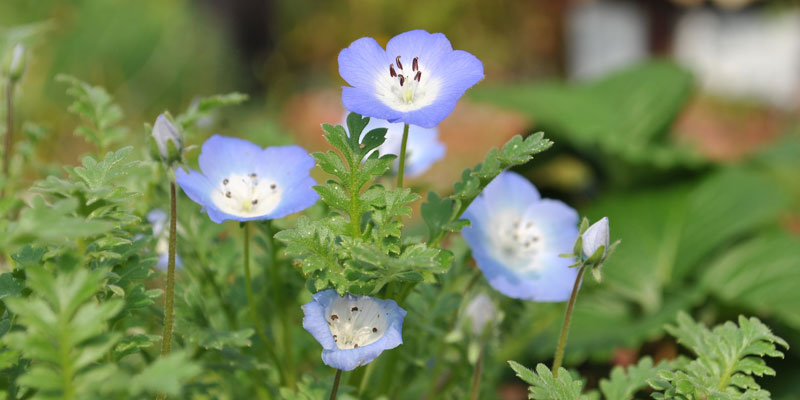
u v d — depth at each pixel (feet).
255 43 6.17
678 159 2.25
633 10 6.11
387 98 0.99
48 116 2.49
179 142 0.93
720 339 1.03
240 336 1.00
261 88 5.82
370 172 0.97
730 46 6.16
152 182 1.11
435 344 1.14
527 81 6.06
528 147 0.97
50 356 0.84
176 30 3.64
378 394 1.07
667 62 2.93
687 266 2.02
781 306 1.81
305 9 6.26
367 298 0.95
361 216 0.99
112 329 1.00
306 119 3.75
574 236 1.13
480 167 1.00
